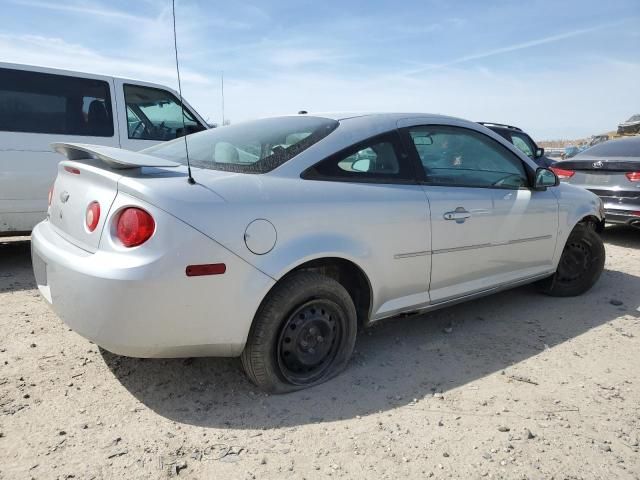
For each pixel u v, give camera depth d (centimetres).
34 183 543
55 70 562
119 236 239
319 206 280
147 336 238
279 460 231
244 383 296
